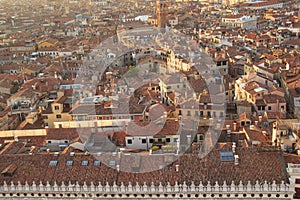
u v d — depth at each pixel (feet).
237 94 499.51
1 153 311.06
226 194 261.65
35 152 312.71
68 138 354.33
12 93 584.40
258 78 496.64
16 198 275.18
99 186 266.98
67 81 556.51
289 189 255.91
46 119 421.59
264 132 339.16
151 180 271.28
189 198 265.13
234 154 280.92
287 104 463.01
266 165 270.67
